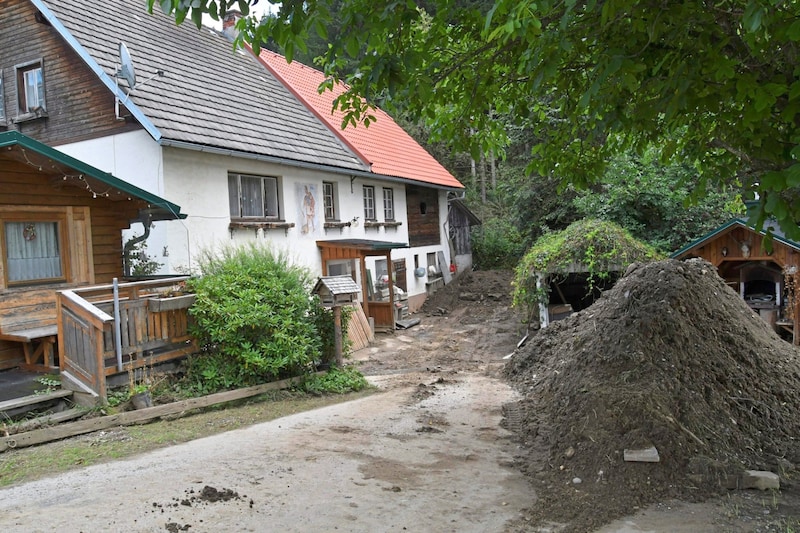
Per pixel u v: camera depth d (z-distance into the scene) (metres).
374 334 17.45
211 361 9.27
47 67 12.92
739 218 12.87
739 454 6.01
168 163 11.80
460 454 6.55
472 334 16.91
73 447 6.46
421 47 6.35
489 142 7.80
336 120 20.27
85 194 9.47
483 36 5.16
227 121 14.15
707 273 9.73
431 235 24.81
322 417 8.20
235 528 4.48
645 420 6.00
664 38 5.01
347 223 17.97
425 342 15.95
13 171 8.39
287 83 19.80
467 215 28.44
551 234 17.30
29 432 6.55
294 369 10.16
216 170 13.02
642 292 8.45
